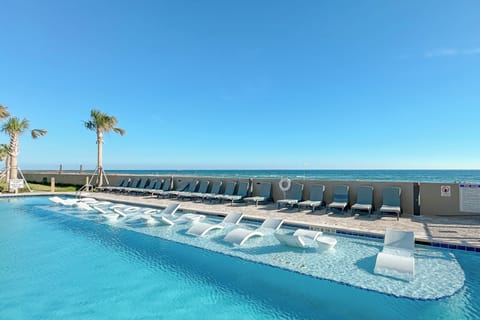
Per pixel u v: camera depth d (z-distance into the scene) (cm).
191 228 709
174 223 819
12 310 361
